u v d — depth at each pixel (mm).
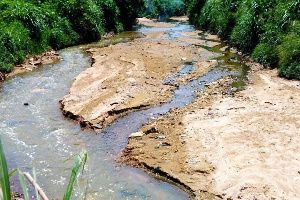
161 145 6430
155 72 11203
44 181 5441
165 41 17031
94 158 6117
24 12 14492
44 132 7121
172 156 6020
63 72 11508
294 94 8711
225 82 10117
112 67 11719
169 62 12555
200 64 12172
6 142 6684
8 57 11820
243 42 14047
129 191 5188
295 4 11922
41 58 13180
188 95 9203
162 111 8133
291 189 4992
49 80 10602
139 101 8609
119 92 9180
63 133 7078
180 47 15297
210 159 5832
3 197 1318
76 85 9812
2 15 14000
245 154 5906
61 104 8523
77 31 17391
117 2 22344
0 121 7613
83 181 5430
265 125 6945
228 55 13711
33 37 14391
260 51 12203
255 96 8703
